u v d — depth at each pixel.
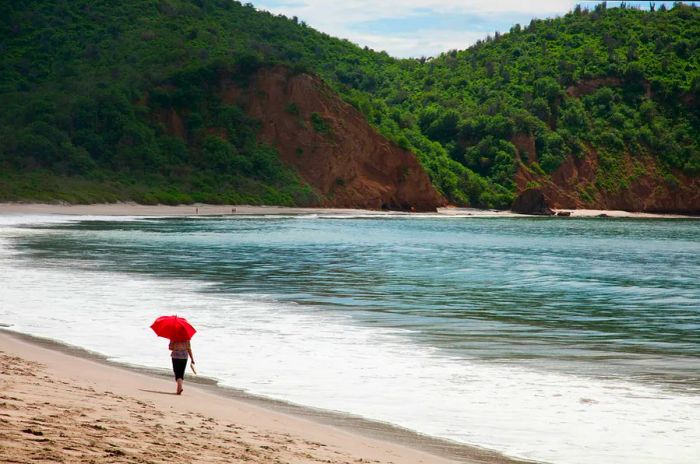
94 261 38.94
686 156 171.50
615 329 22.22
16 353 15.20
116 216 89.75
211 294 27.86
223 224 80.38
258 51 155.25
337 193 125.81
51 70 136.88
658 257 53.00
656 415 12.59
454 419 12.16
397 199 130.25
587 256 52.59
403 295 29.20
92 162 111.75
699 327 22.73
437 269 40.38
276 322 21.94
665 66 190.12
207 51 141.88
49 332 19.06
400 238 66.31
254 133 127.31
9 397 10.03
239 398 13.07
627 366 16.73
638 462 10.20
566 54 199.62
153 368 15.32
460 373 15.71
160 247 49.47
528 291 31.84
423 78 196.62
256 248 51.28
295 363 16.33
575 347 19.09
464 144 161.25
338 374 15.35
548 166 159.50
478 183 146.62
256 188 119.00
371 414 12.34
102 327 19.97
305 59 174.88
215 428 10.09
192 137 124.19
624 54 196.75
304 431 10.75
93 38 144.50
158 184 113.50
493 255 50.97
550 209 147.75
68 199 98.62
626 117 178.25
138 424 9.59
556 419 12.27
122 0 156.75
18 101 124.00
